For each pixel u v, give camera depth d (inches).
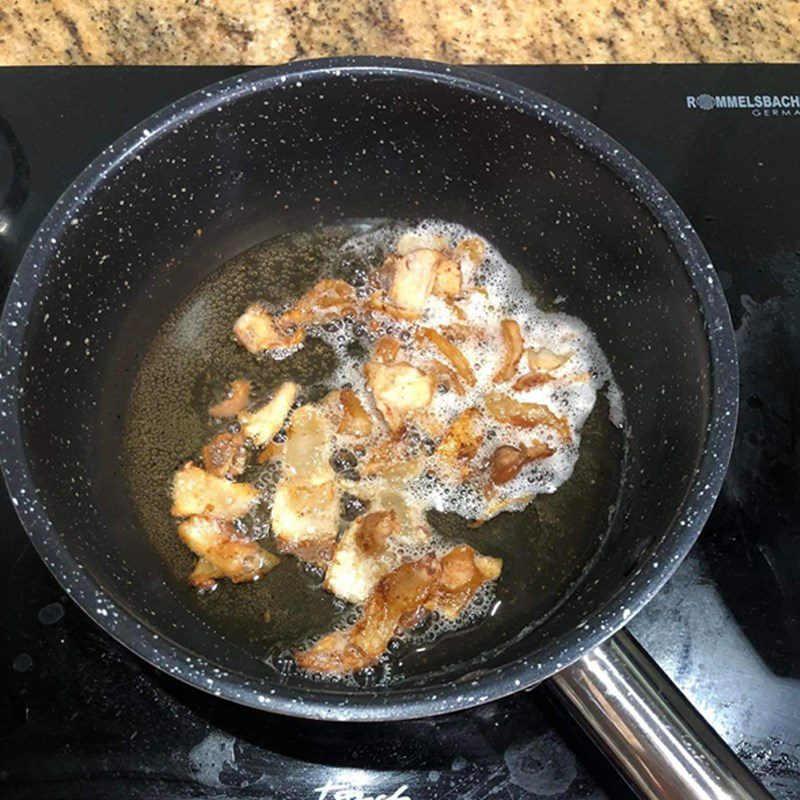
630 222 12.0
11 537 12.4
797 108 15.1
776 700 11.9
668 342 12.0
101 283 12.4
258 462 13.4
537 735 11.8
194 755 11.6
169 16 15.0
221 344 14.0
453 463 13.3
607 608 9.8
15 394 10.4
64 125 14.3
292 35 15.0
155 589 12.1
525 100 11.8
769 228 14.4
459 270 13.9
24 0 14.9
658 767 10.3
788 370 13.6
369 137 13.1
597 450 13.4
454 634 12.3
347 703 9.4
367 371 13.8
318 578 12.7
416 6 15.3
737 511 12.9
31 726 11.6
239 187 13.4
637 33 15.5
